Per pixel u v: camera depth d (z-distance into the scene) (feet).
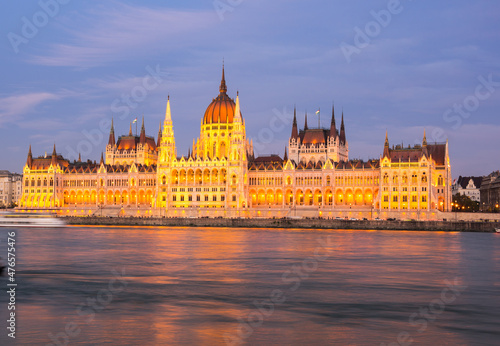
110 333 214.69
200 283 322.34
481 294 293.84
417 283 326.03
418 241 610.65
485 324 231.71
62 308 257.34
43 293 292.20
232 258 440.45
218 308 257.96
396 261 426.51
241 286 313.12
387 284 321.73
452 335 215.72
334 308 258.78
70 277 343.26
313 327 224.94
